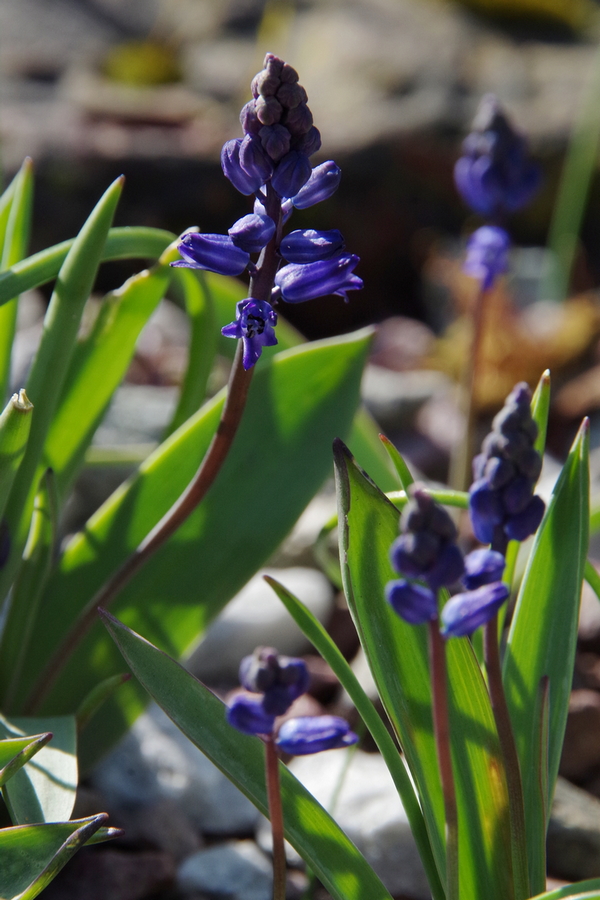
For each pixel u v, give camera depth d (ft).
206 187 4.99
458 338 4.00
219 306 2.19
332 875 1.51
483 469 1.43
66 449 1.80
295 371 1.80
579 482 1.54
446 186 5.25
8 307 1.77
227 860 1.80
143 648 1.53
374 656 1.53
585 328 3.82
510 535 1.43
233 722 1.37
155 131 5.28
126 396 3.16
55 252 1.67
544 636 1.56
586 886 1.49
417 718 1.54
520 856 1.49
